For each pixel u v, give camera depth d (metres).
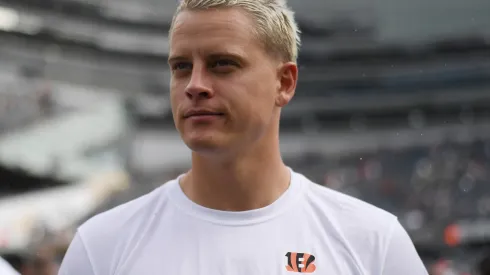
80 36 22.94
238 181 1.64
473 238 12.59
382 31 28.73
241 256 1.58
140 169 22.38
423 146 25.81
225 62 1.55
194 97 1.54
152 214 1.68
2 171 14.02
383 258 1.63
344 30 28.38
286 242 1.62
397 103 26.83
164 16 25.25
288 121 26.91
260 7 1.61
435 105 26.41
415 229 20.33
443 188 22.88
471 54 26.69
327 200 1.72
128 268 1.59
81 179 15.10
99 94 22.80
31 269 4.66
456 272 11.22
